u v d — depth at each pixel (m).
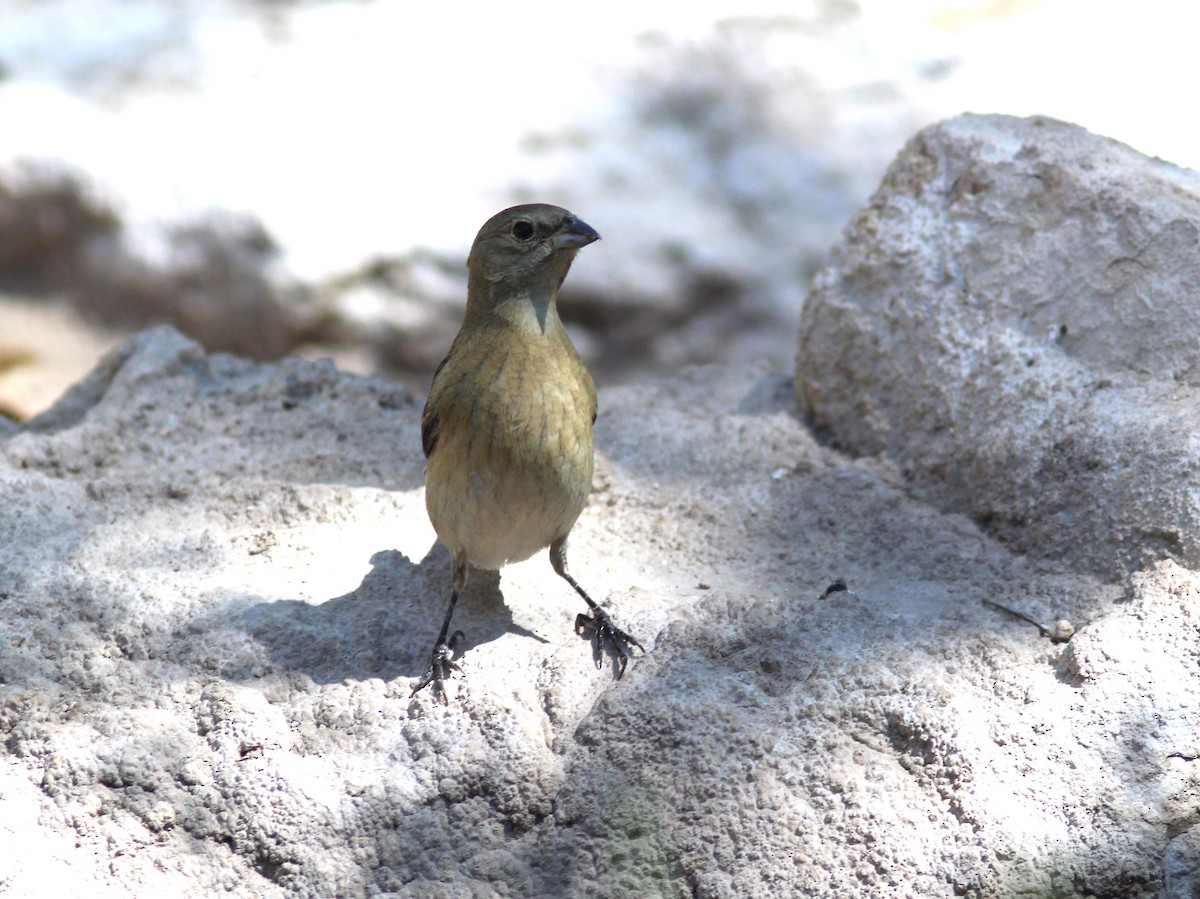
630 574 9.35
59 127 17.47
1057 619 8.26
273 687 8.11
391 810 7.54
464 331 8.31
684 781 7.50
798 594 8.87
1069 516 8.90
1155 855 6.90
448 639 8.32
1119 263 9.34
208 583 8.90
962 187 10.16
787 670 8.00
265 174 17.23
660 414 11.20
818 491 10.00
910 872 6.96
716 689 7.90
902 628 8.20
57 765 7.59
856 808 7.20
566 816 7.52
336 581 9.00
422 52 18.59
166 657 8.33
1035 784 7.18
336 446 10.93
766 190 17.70
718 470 10.47
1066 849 6.94
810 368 10.83
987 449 9.44
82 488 9.95
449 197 17.27
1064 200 9.66
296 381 11.61
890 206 10.48
